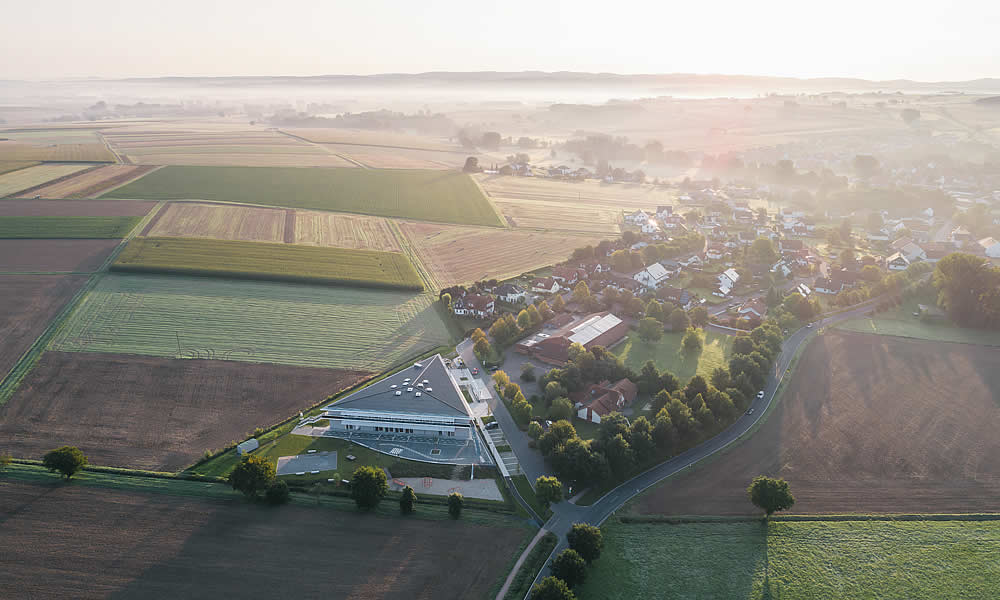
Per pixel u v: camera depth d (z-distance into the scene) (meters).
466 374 139.62
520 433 118.31
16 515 88.19
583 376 136.50
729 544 90.62
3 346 137.25
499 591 79.81
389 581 80.31
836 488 103.69
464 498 98.38
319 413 120.12
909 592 82.44
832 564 87.06
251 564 81.88
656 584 82.88
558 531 92.12
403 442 113.38
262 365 136.50
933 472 108.12
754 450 114.12
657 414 116.62
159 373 130.25
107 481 96.69
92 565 80.31
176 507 91.94
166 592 76.81
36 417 112.94
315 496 96.31
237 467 93.81
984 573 85.81
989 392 134.75
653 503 99.50
